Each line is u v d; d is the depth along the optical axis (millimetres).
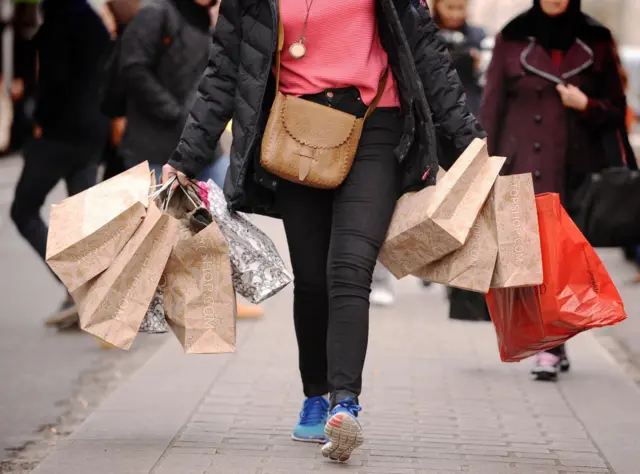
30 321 20641
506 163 16266
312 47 10945
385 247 11156
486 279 10984
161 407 13609
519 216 10984
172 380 15164
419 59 11094
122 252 11031
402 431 12656
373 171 11062
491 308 11852
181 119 17719
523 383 15492
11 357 17594
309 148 10883
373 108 11055
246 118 11023
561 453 11930
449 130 11211
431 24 11117
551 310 11047
